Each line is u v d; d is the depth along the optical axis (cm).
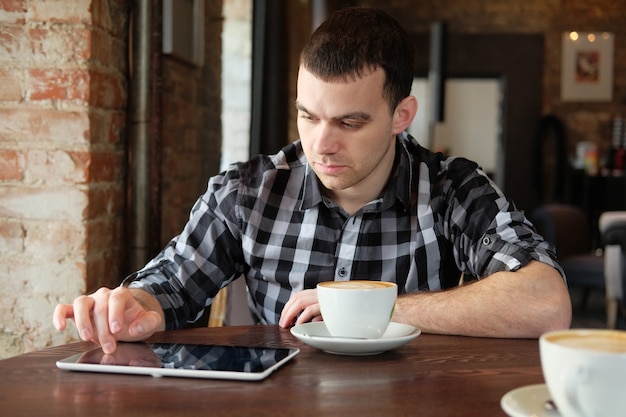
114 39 199
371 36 139
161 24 208
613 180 815
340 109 136
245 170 165
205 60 273
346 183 142
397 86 143
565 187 868
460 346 120
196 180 267
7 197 187
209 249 161
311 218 161
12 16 185
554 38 872
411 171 163
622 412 69
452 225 162
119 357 107
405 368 104
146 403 88
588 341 74
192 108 262
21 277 188
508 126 876
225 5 299
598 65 870
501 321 128
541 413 77
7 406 87
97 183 191
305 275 161
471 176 164
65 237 186
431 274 163
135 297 138
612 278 535
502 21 874
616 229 527
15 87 186
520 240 151
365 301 111
